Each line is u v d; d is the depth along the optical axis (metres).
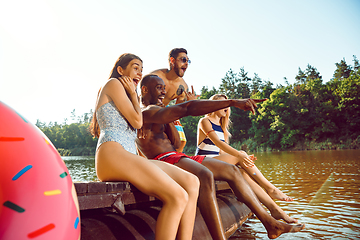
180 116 2.51
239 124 70.62
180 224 2.02
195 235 2.53
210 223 2.32
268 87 74.69
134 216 2.24
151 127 2.87
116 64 2.65
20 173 1.06
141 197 2.22
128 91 2.39
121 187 2.04
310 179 7.83
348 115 55.88
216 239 2.30
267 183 3.47
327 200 4.59
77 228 1.18
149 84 3.06
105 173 2.14
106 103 2.33
